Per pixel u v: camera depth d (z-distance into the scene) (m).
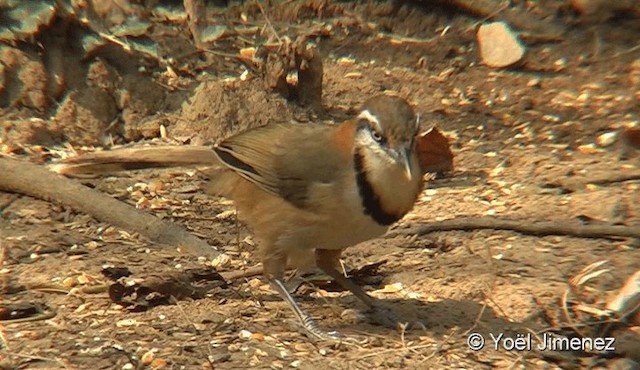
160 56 16.48
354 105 16.94
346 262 11.74
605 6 18.95
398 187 9.31
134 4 17.31
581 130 16.03
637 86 17.59
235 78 16.34
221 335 9.79
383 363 9.41
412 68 18.44
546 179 14.15
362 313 10.45
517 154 15.13
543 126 16.27
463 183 14.20
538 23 19.05
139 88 15.74
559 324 10.32
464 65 18.55
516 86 17.80
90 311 10.27
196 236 12.21
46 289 10.72
